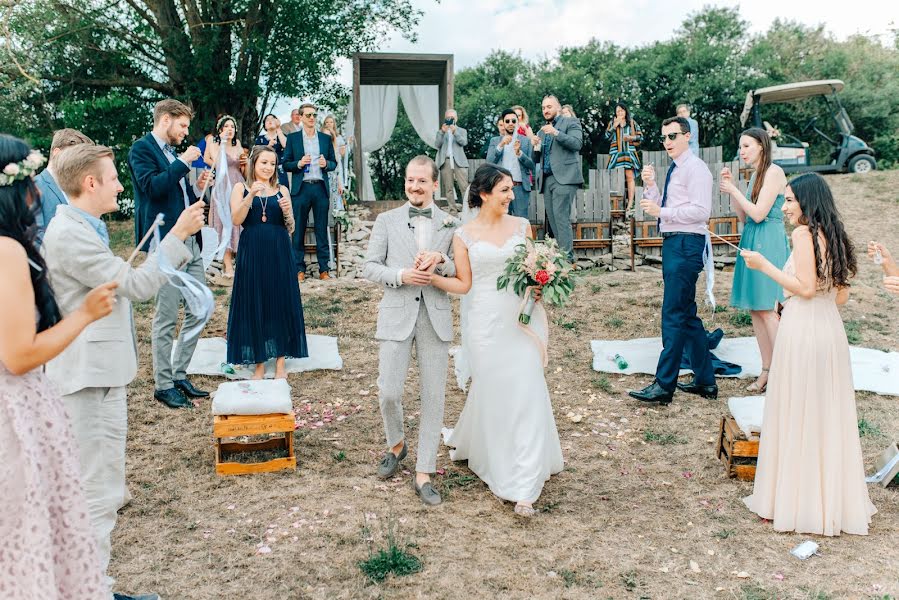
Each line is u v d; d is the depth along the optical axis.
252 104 16.95
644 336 7.76
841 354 3.97
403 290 4.43
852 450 3.99
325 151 9.62
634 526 4.13
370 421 5.77
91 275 3.09
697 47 28.52
